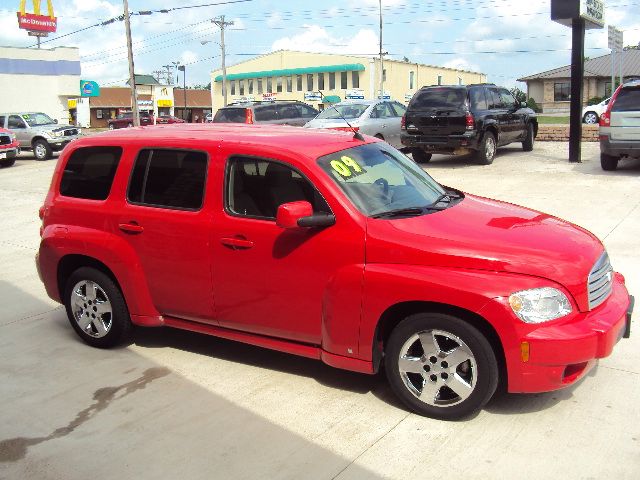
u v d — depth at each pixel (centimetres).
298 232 437
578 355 374
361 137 520
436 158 1769
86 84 5331
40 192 1537
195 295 489
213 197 475
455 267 392
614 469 350
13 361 534
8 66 4453
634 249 760
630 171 1355
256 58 8012
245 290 463
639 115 1270
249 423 416
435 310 400
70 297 559
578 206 1009
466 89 1528
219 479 358
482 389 392
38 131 2461
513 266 383
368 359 423
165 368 508
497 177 1347
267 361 513
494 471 352
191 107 9512
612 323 389
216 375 491
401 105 1903
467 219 441
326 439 393
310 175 441
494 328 378
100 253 521
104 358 533
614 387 441
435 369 404
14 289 746
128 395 464
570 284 383
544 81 6022
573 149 1522
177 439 401
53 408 450
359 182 454
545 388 382
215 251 470
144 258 508
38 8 5597
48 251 553
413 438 389
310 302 438
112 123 5988
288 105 1950
